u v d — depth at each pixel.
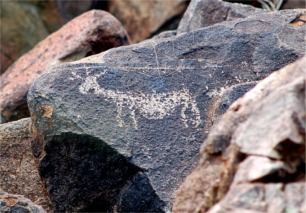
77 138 7.27
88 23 11.59
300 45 8.04
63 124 7.32
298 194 4.84
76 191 7.34
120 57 7.92
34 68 11.59
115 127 7.30
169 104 7.52
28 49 16.80
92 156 7.25
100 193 7.25
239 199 4.84
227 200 4.88
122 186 7.16
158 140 7.27
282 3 12.69
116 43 11.57
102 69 7.67
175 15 14.89
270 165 4.93
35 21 16.80
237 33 8.18
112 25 11.59
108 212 7.23
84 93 7.49
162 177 7.07
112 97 7.49
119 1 15.58
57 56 11.50
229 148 5.30
